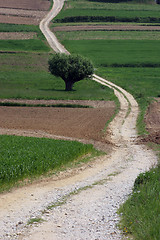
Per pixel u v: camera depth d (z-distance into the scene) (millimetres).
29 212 14492
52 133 39094
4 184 18453
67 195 17281
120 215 13953
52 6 195250
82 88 83562
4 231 12273
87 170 23406
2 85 81250
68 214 14289
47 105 61188
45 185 19219
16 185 18797
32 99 66062
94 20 175875
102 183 19891
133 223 12531
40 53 122500
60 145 27734
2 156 21797
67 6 195750
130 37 152875
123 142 35719
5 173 18703
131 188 18656
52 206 15383
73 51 128750
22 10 183000
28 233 12148
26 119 49031
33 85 84062
